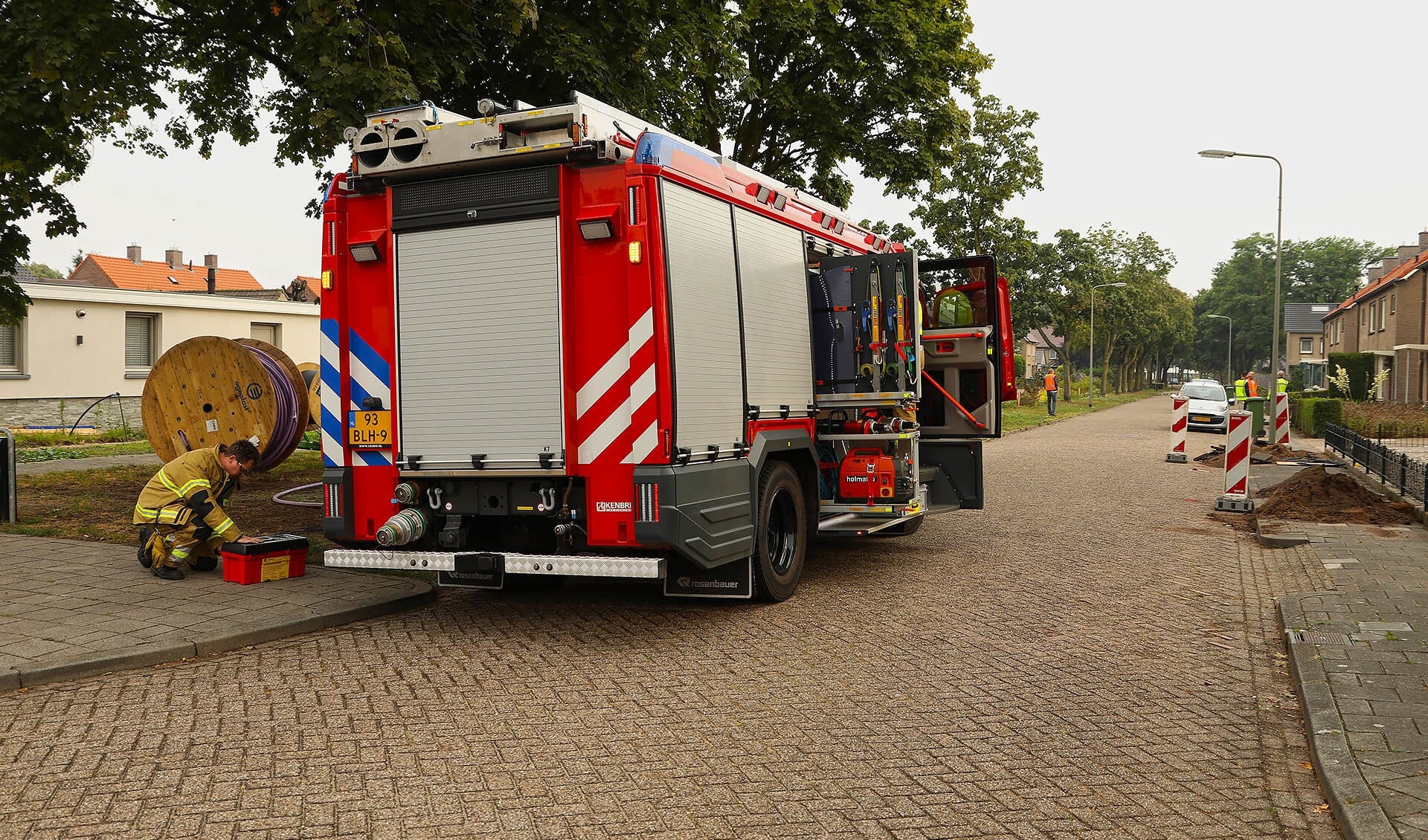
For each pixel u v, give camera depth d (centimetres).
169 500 732
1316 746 396
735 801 366
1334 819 350
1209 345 11531
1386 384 4422
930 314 966
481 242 600
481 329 602
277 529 982
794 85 1788
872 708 478
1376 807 336
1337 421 2523
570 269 584
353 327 637
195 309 2853
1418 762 376
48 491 1225
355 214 636
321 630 634
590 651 583
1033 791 377
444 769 397
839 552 949
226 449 762
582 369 586
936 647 593
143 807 356
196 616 626
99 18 984
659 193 575
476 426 605
